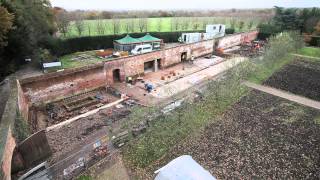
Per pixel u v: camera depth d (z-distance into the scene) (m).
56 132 21.88
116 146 19.83
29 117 23.72
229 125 22.80
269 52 40.44
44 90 26.81
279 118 24.06
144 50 44.31
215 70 40.25
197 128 22.31
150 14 106.69
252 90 31.08
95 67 30.94
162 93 30.69
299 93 30.17
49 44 40.72
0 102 20.70
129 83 34.34
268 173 16.61
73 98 29.31
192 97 28.41
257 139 20.58
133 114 24.14
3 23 23.19
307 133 21.48
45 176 16.25
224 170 16.88
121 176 16.55
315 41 55.31
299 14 66.62
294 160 17.95
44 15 39.84
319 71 38.31
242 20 86.94
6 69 29.94
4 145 13.39
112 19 87.62
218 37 51.34
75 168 17.25
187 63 44.00
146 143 19.88
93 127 22.69
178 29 70.06
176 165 14.29
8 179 13.13
